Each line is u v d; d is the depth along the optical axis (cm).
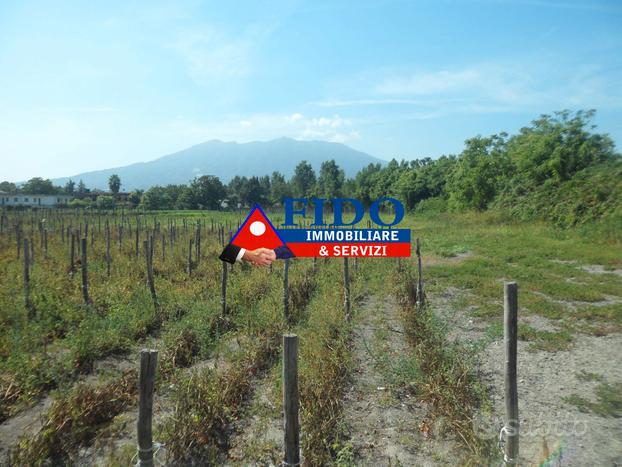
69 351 654
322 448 419
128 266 1298
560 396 534
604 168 2197
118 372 618
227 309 859
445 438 448
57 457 430
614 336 740
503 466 369
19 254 1427
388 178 5353
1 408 511
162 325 809
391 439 454
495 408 499
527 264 1363
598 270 1280
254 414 510
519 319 838
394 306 951
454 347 604
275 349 677
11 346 645
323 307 857
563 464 395
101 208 5934
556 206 2248
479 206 3161
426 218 3581
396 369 575
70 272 1160
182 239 2112
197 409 465
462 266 1341
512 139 3116
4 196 7275
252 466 415
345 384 575
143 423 340
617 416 483
